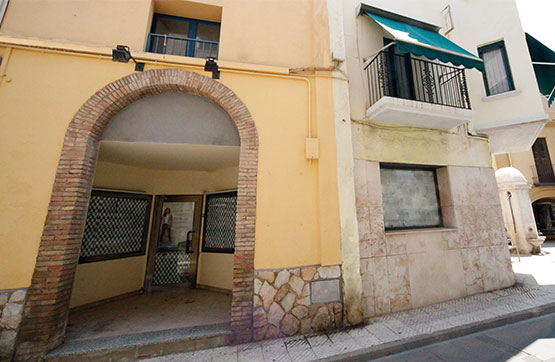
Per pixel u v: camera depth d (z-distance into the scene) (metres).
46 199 2.95
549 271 5.79
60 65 3.35
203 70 3.74
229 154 4.36
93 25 3.65
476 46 5.52
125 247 4.92
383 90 4.29
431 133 4.88
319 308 3.35
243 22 4.12
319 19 4.32
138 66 3.53
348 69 4.60
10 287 2.70
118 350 2.75
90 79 3.39
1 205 2.84
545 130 12.46
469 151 5.11
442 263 4.38
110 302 4.45
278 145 3.68
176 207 5.66
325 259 3.47
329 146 3.82
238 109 3.65
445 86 5.13
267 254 3.33
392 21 4.91
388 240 4.12
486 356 2.72
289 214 3.51
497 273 4.72
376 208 4.15
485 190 5.04
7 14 3.44
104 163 4.75
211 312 3.88
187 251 5.46
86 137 3.20
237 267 3.21
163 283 5.25
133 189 5.16
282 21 4.27
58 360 2.63
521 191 8.88
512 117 4.96
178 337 2.96
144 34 3.80
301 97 3.97
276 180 3.56
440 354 2.82
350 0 4.98
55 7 3.59
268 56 4.04
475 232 4.75
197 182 5.65
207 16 4.48
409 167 4.86
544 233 12.77
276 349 2.89
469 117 4.37
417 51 4.03
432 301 4.15
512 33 5.30
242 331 3.07
